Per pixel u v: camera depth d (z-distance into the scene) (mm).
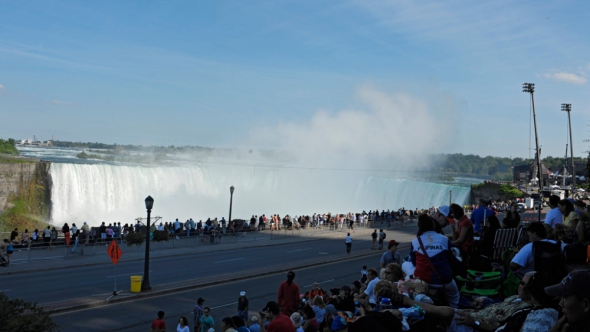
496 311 5828
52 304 20953
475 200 88875
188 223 45062
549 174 99688
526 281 5059
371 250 41188
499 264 9352
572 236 10047
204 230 43750
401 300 5289
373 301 8859
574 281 3531
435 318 5016
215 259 35469
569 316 3568
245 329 12172
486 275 8695
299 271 31391
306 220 56688
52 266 30266
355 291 14438
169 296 23797
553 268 6078
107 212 63812
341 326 7457
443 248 6695
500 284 8258
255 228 50375
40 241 37281
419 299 5680
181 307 21844
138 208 67312
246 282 27656
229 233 47688
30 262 31453
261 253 39031
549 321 4441
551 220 11984
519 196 80688
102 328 18344
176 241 42750
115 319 19578
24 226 53656
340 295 14367
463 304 7742
